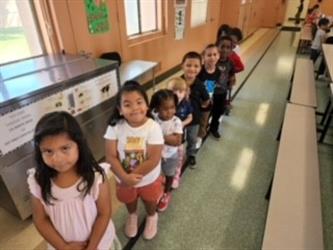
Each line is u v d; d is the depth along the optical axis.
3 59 1.98
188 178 2.04
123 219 1.65
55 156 0.78
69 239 0.95
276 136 2.66
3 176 1.38
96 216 0.97
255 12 8.91
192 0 4.73
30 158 1.48
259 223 1.64
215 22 6.29
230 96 3.17
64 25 2.27
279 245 1.12
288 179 1.49
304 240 1.14
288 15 11.48
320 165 2.20
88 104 1.81
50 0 2.10
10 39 1.99
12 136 1.34
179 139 1.56
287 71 4.90
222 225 1.63
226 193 1.89
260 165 2.21
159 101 1.45
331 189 1.94
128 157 1.22
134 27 3.54
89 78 1.77
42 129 0.77
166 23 4.05
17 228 1.59
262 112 3.21
